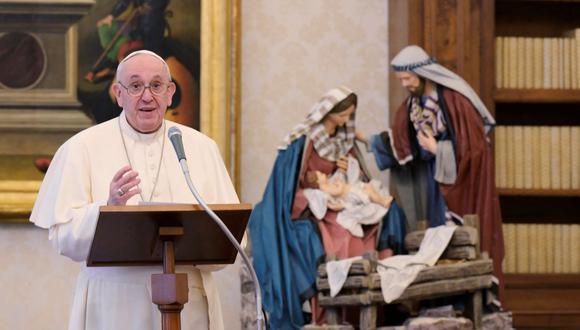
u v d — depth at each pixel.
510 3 19.75
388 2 19.91
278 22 19.67
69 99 18.73
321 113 17.42
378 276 15.61
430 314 16.34
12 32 18.73
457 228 16.56
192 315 11.21
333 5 19.83
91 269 11.14
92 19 18.89
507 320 16.73
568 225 19.02
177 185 11.78
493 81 18.45
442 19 18.34
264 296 16.69
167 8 19.02
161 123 11.99
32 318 18.59
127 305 10.99
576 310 18.20
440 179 17.33
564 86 19.09
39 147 18.53
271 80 19.59
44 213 11.45
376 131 19.77
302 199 17.17
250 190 19.38
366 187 17.47
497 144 18.91
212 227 10.01
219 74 18.94
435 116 17.58
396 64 17.62
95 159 11.70
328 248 16.78
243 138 19.45
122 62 11.56
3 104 18.56
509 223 19.56
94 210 10.86
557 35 19.97
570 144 19.02
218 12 19.02
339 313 16.19
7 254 18.61
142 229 9.81
